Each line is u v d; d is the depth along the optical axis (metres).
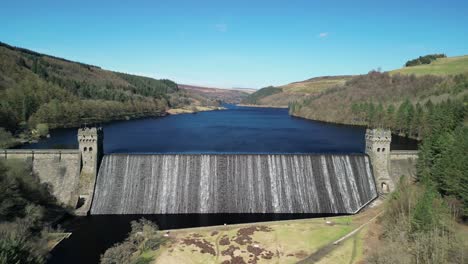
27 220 76.50
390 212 81.75
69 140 176.00
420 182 92.56
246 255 70.00
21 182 86.94
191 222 91.88
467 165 77.69
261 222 88.25
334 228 82.69
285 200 101.50
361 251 70.94
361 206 101.94
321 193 103.06
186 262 67.56
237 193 101.25
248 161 104.31
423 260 60.62
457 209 77.12
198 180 101.75
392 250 64.75
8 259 49.88
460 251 60.34
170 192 99.94
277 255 70.06
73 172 99.50
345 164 107.31
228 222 92.31
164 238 77.38
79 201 96.81
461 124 119.94
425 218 66.56
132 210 96.88
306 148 164.38
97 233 84.12
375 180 105.88
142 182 100.38
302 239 76.94
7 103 193.12
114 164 101.69
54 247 76.94
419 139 196.50
